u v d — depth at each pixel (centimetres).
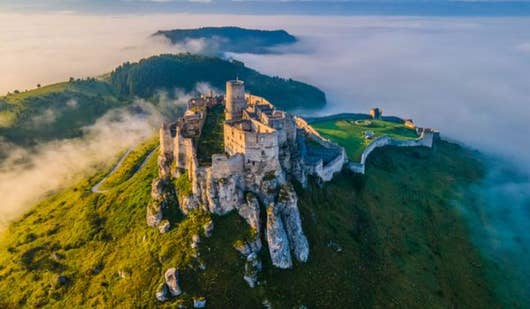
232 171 11344
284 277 10544
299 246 10956
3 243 15950
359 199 14538
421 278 12125
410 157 19450
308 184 13038
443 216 15625
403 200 15788
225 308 9781
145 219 12569
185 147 12638
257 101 16450
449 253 13700
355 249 12056
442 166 19700
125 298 10306
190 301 9812
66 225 15050
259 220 11088
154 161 16562
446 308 11450
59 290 11606
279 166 11719
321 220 12325
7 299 11931
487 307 11956
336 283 10769
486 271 13338
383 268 11912
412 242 13538
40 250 13750
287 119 13112
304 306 10081
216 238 10856
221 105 17750
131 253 11619
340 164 15288
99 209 14488
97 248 12681
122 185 15775
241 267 10412
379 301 10900
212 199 11225
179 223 11569
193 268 10325
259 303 9994
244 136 11231
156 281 10369
